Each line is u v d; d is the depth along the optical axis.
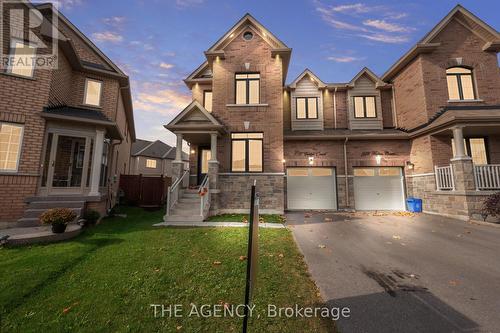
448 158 11.42
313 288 3.69
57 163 8.95
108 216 10.27
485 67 12.50
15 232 6.42
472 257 5.08
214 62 12.25
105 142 11.41
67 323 2.77
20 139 8.01
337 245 6.00
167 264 4.58
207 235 6.81
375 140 13.31
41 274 4.02
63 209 6.38
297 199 13.28
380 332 2.65
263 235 6.88
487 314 2.98
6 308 3.04
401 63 13.69
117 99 12.75
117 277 4.00
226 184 11.12
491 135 11.73
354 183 13.23
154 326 2.74
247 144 11.60
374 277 4.09
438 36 12.76
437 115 11.98
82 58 11.99
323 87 14.97
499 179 9.67
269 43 12.20
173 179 10.41
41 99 8.51
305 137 13.14
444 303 3.25
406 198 12.80
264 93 11.85
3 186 7.52
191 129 10.73
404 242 6.28
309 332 2.64
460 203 9.71
